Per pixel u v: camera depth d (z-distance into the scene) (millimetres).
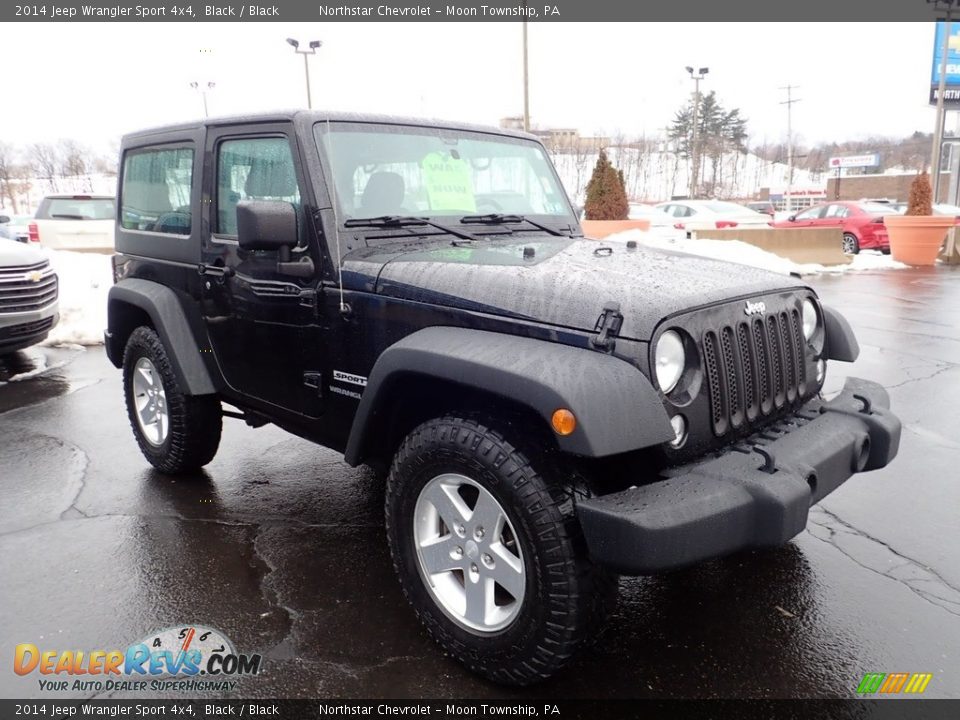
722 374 2557
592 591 2336
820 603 3068
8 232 20406
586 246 3445
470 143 3752
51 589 3211
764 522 2305
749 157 83875
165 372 4137
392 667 2686
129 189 4488
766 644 2809
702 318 2516
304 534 3729
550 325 2461
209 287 3744
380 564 3424
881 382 6402
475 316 2625
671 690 2564
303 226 3156
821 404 3055
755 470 2395
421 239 3301
